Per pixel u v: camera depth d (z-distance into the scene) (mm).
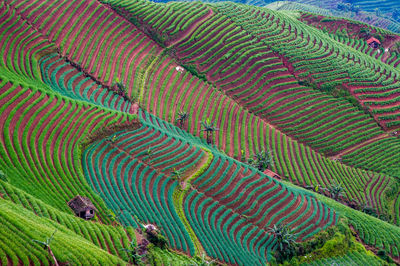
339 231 62688
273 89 96938
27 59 73438
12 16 81812
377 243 64250
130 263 43469
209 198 59188
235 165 68000
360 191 80188
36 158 52094
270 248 56250
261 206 61219
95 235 44250
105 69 82562
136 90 81438
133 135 66062
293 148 85500
